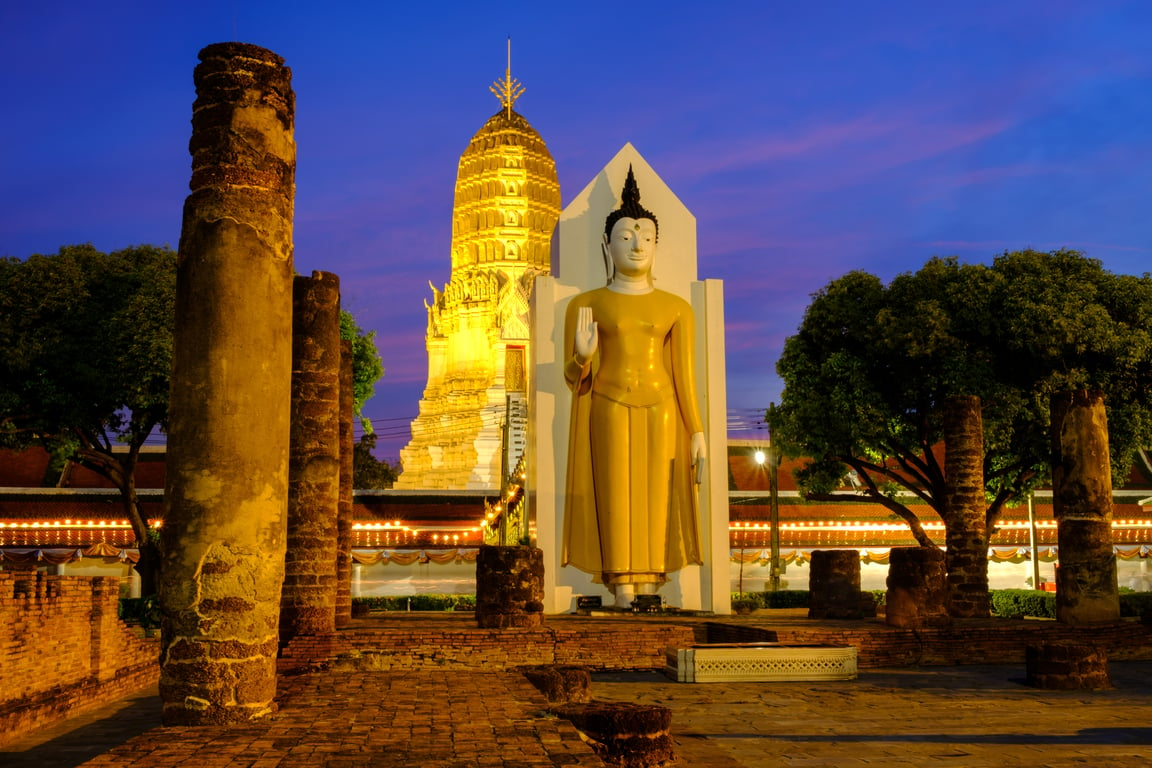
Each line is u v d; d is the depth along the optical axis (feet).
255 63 40.81
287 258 41.19
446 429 273.54
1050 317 104.12
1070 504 84.53
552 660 73.31
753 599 126.41
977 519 93.45
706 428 97.96
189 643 37.40
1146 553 177.27
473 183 289.33
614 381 94.22
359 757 30.35
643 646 75.31
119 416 115.03
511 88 303.27
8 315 105.29
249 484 38.58
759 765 41.73
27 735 51.16
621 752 39.37
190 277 39.37
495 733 34.76
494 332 271.90
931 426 118.62
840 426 114.01
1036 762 42.45
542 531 94.32
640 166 101.91
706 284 100.32
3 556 152.46
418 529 165.27
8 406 106.63
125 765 29.09
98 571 155.53
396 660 70.59
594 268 99.25
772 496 148.25
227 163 39.88
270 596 38.88
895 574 80.59
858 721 52.75
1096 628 80.07
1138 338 105.70
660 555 93.20
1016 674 71.92
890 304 114.42
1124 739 47.67
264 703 38.24
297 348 71.97
